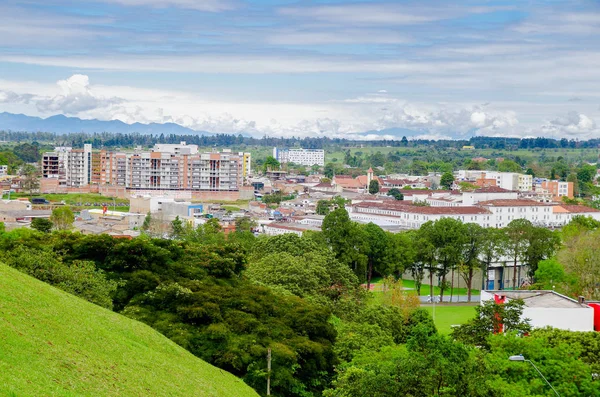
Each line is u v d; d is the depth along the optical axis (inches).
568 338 4926.2
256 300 5388.8
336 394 3873.0
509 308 5329.7
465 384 3449.8
